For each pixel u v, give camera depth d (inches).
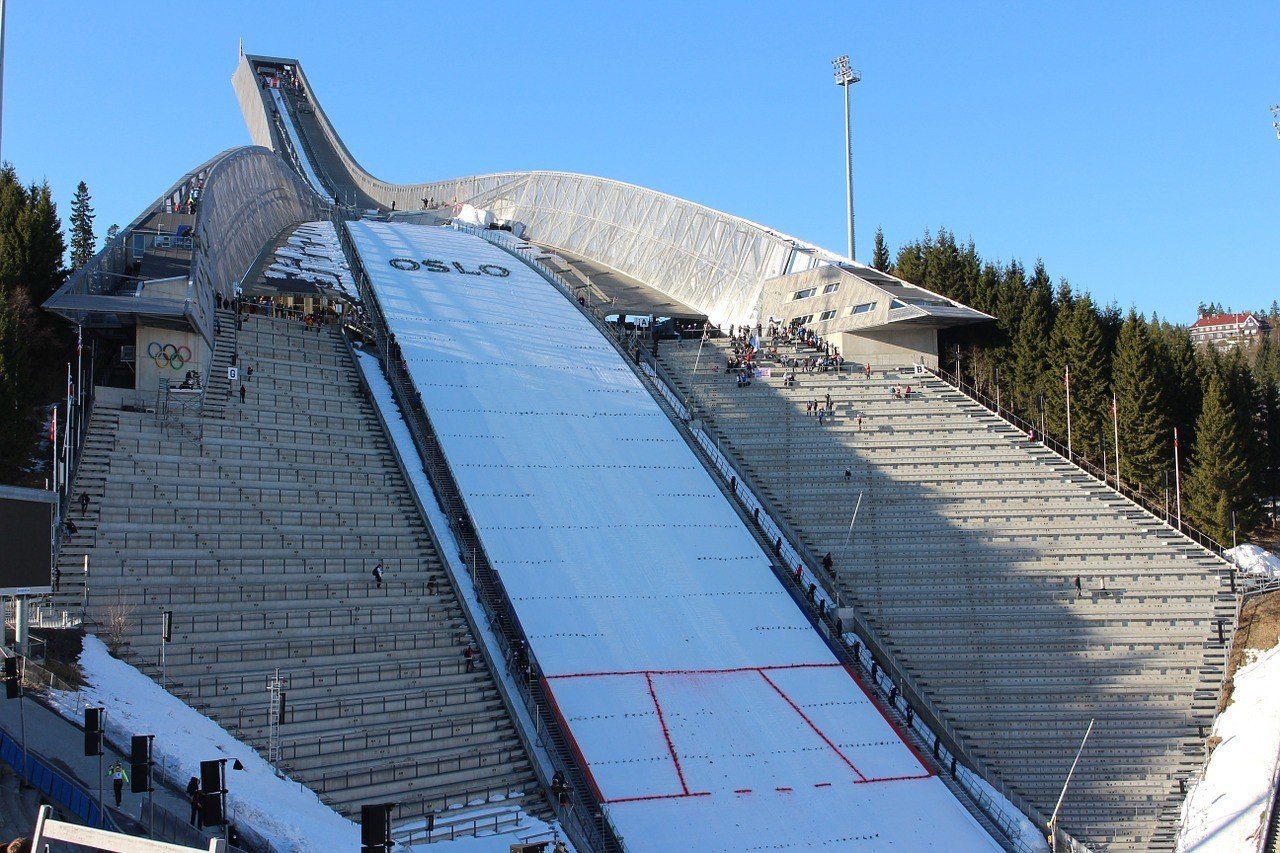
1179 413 3046.3
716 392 3174.2
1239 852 1721.2
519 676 1975.9
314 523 2186.3
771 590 2365.9
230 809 1269.7
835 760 1920.5
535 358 3166.8
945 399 3115.2
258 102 7854.3
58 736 1248.8
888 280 3467.0
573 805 1710.1
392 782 1643.7
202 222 2854.3
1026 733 2101.4
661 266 4399.6
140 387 2341.3
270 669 1766.7
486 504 2440.9
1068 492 2709.2
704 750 1891.0
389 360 2869.1
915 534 2593.5
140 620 1738.4
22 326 2439.7
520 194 5418.3
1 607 1385.3
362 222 4736.7
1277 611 2306.8
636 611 2224.4
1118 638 2303.2
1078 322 3051.2
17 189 2898.6
